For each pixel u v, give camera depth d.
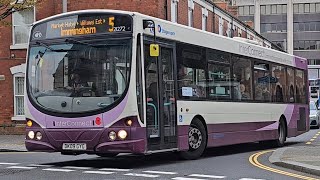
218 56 14.58
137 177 9.91
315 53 91.38
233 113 15.14
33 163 12.56
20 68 23.67
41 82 11.60
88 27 11.38
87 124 10.98
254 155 15.03
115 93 10.93
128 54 11.00
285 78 19.19
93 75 11.15
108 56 11.12
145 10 22.44
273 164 12.45
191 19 27.81
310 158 12.86
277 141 18.22
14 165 12.01
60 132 11.19
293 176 10.42
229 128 14.94
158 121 11.72
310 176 10.48
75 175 10.15
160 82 11.90
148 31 11.51
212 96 14.13
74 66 11.33
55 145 11.26
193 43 13.38
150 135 11.36
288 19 91.19
